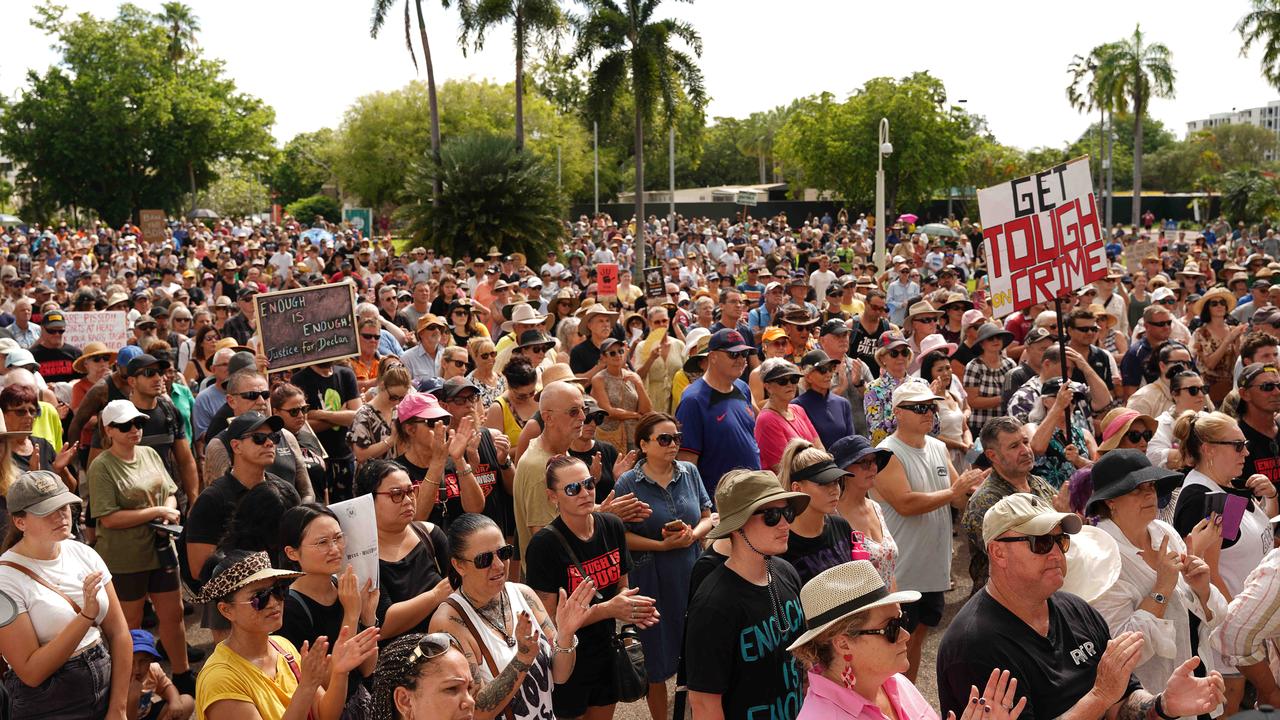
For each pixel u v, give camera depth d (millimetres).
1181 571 4961
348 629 4219
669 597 6285
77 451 8719
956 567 9336
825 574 3801
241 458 6242
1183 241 36844
